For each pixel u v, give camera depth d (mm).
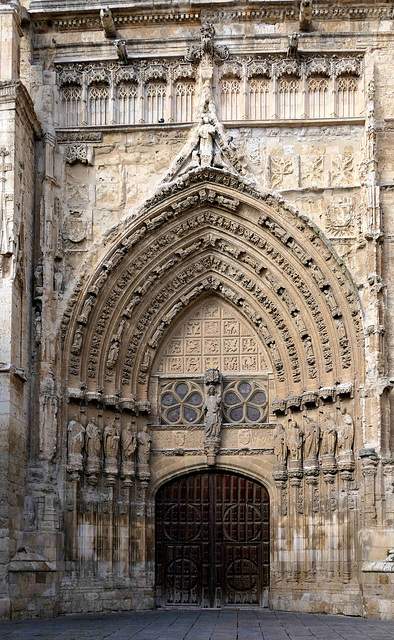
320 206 30391
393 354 28734
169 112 31188
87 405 30172
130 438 30891
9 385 26547
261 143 30922
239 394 32000
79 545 29219
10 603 25547
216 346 32281
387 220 29438
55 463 29125
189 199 30766
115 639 20312
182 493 31844
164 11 31297
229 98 31297
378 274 28953
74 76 31422
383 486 27766
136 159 31062
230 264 31797
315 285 30266
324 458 29578
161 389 32188
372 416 28375
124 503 30578
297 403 30688
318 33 31000
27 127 29641
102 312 30641
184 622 25016
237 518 31531
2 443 26266
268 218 30547
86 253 30500
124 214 30766
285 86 31219
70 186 31000
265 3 31000
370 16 31062
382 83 30656
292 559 30016
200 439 31734
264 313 31688
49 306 29734
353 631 22516
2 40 28922
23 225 28719
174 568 31344
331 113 30812
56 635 21250
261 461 31469
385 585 26703
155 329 31891
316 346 30359
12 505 26641
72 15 31391
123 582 29906
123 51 30641
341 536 28984
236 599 30984
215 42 31344
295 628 23297
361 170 30141
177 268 31891
